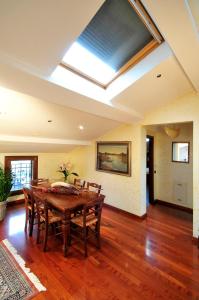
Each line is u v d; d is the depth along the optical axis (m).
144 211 3.78
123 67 2.23
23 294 1.77
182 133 4.28
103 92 2.44
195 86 2.53
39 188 3.16
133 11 1.60
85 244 2.40
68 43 1.42
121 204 4.02
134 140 3.75
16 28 1.20
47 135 3.60
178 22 1.35
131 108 3.03
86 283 1.94
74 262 2.28
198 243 2.69
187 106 2.95
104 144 4.36
